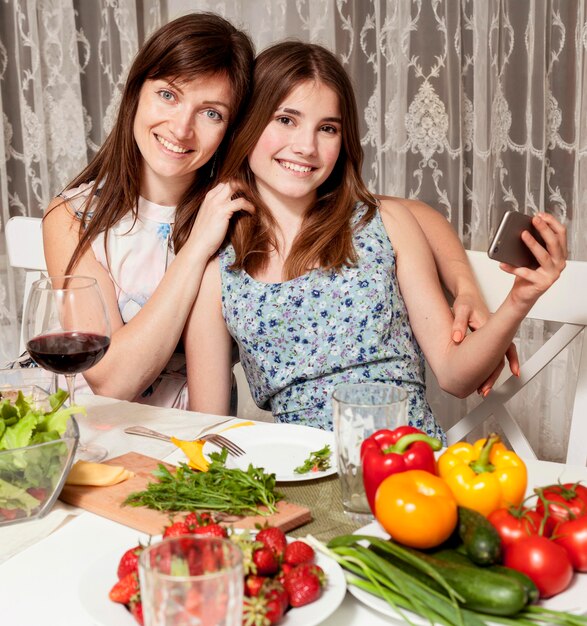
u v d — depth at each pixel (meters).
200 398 1.87
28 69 2.98
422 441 1.01
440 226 1.95
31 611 0.91
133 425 1.43
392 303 1.79
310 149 1.72
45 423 1.13
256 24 2.88
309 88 1.72
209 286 1.84
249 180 1.86
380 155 2.79
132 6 2.92
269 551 0.87
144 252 1.93
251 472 1.13
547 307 1.73
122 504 1.11
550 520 0.94
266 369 1.81
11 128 3.06
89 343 1.30
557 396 2.70
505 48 2.61
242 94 1.79
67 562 1.00
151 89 1.79
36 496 1.07
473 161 2.71
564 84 2.60
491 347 1.60
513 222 1.43
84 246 1.89
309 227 1.82
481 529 0.88
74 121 3.03
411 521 0.90
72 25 2.96
